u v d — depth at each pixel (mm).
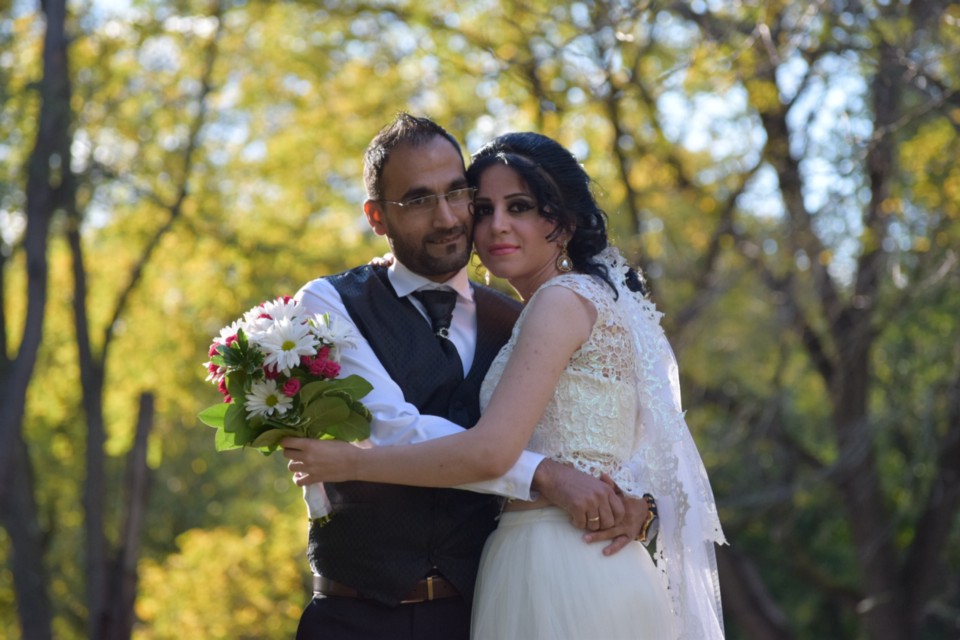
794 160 9484
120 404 14016
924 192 8141
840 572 16125
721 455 10664
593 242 3344
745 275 10930
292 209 13352
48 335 13562
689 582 3277
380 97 12219
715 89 8086
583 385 3176
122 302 11961
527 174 3264
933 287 8438
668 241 11102
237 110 12695
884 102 8133
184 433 16359
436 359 3352
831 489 12953
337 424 3059
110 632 11094
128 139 11922
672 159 10922
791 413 12852
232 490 17984
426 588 3289
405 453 3033
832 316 9977
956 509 11617
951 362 9008
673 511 3271
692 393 11625
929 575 11789
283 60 12523
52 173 10805
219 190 12766
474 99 11086
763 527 13367
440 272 3328
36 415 14703
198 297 13047
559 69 9320
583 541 3156
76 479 16250
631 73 9062
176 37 12023
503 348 3291
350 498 3277
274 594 14031
